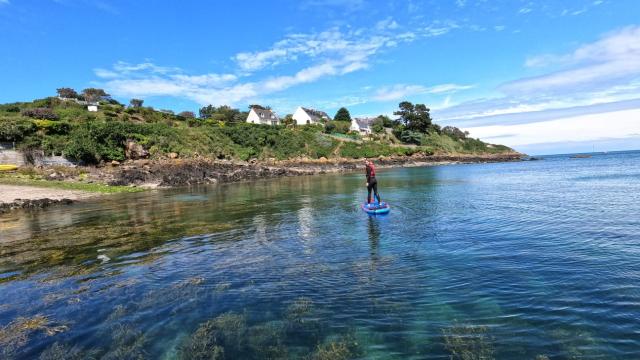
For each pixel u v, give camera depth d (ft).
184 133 180.34
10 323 19.94
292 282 24.73
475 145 374.63
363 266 27.55
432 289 22.57
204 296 22.86
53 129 132.67
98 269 29.48
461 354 15.48
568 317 18.31
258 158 200.23
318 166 202.08
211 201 75.46
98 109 200.95
